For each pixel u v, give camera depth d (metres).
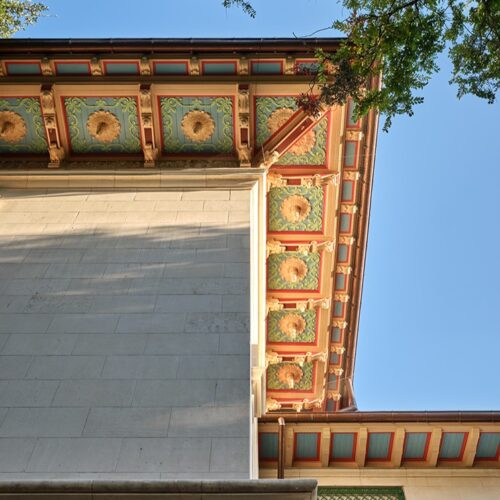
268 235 16.91
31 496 6.21
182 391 8.65
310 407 20.23
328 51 13.67
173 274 10.94
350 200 16.33
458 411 13.47
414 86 11.21
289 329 18.86
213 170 13.92
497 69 11.04
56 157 14.26
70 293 10.56
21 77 13.96
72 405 8.50
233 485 6.28
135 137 14.41
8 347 9.48
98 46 13.63
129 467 7.62
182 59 13.74
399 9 10.96
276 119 14.41
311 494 6.26
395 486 13.51
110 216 12.69
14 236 12.10
